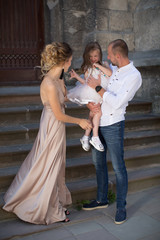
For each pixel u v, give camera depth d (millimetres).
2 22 5762
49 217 2709
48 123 2664
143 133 4312
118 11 5379
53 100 2523
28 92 4652
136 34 5449
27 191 2701
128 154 3885
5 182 3102
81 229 2672
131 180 3463
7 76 5934
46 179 2648
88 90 2826
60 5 5477
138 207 3121
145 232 2613
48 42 6082
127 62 2635
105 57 5328
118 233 2600
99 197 3062
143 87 5184
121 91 2551
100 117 2789
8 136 3613
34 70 6059
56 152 2652
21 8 5836
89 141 2998
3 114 3867
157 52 4910
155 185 3680
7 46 5855
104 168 2990
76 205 3166
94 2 5207
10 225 2695
